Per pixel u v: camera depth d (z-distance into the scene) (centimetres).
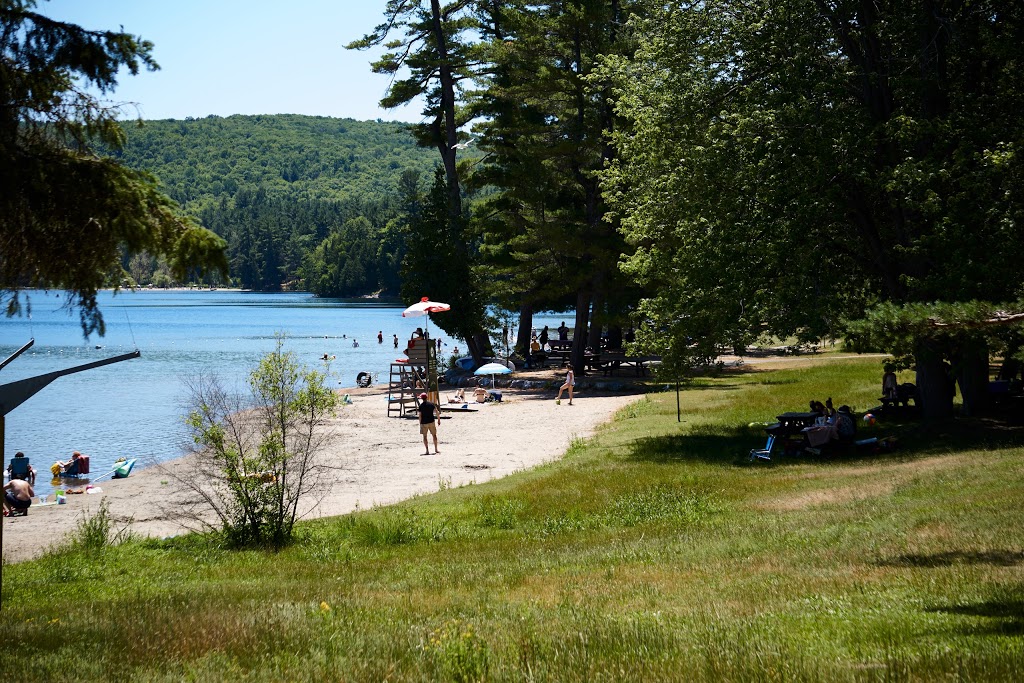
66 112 741
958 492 1409
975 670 550
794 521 1331
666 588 945
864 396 3112
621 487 1830
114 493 2245
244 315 14938
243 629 802
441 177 5078
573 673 616
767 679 573
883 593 817
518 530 1540
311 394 1570
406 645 722
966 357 1922
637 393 4131
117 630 821
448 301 5047
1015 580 817
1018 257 1875
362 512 1788
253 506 1541
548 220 4828
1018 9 2106
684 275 2462
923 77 2128
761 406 3053
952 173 2031
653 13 2620
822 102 2259
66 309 759
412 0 5228
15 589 1173
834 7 2309
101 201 727
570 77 4444
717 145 2348
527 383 4562
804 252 2180
